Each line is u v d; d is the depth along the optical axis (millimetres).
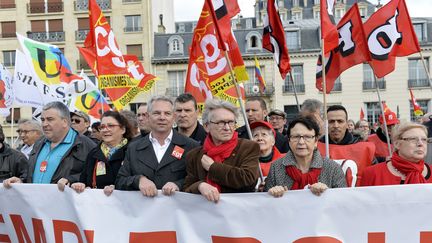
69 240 4480
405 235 3812
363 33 5715
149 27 43438
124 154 4781
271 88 41812
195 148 4219
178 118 5547
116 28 43719
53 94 8977
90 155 4918
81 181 4906
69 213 4453
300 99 41875
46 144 5348
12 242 4801
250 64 42375
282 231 3938
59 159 5129
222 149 3992
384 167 4133
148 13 43469
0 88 11055
